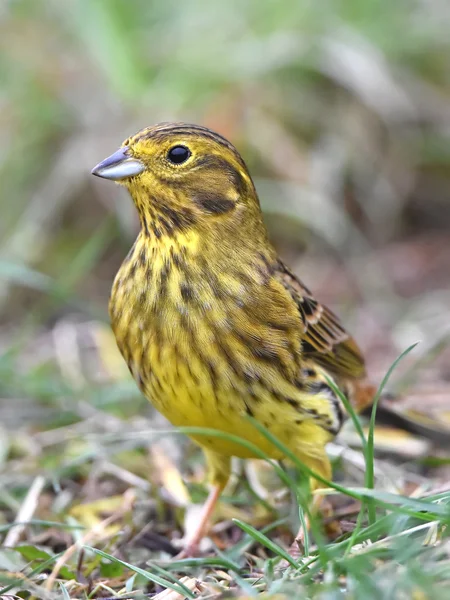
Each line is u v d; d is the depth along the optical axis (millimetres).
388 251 16578
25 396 12227
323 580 6652
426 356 12031
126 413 11852
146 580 7918
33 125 16812
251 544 8805
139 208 8391
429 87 17312
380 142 17016
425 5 17891
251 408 8234
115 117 16625
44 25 17484
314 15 17406
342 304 15039
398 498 6930
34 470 10422
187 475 10445
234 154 8516
